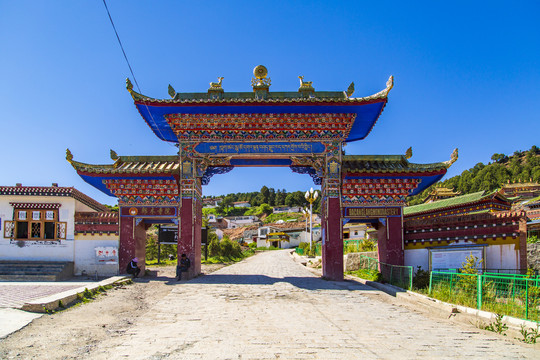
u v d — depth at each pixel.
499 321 10.19
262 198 170.62
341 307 13.52
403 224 21.45
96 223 22.20
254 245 95.44
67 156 20.83
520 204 36.09
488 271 17.81
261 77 21.80
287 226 95.25
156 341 8.98
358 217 21.28
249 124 21.12
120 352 8.14
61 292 14.70
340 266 20.62
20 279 20.55
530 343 9.03
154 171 20.95
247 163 22.84
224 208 158.00
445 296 13.71
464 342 9.15
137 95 20.19
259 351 8.16
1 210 22.67
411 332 10.07
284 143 21.36
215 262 39.06
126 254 21.73
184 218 21.25
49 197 22.72
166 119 21.16
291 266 32.09
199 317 11.71
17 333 9.40
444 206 24.12
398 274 19.80
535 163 97.44
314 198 43.91
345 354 8.02
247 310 12.78
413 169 20.84
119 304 13.83
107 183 21.72
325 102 19.77
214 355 7.88
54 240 22.33
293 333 9.74
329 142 21.30
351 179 21.33
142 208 21.88
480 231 18.58
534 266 20.75
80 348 8.48
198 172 21.75
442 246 19.66
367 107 20.38
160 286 18.39
